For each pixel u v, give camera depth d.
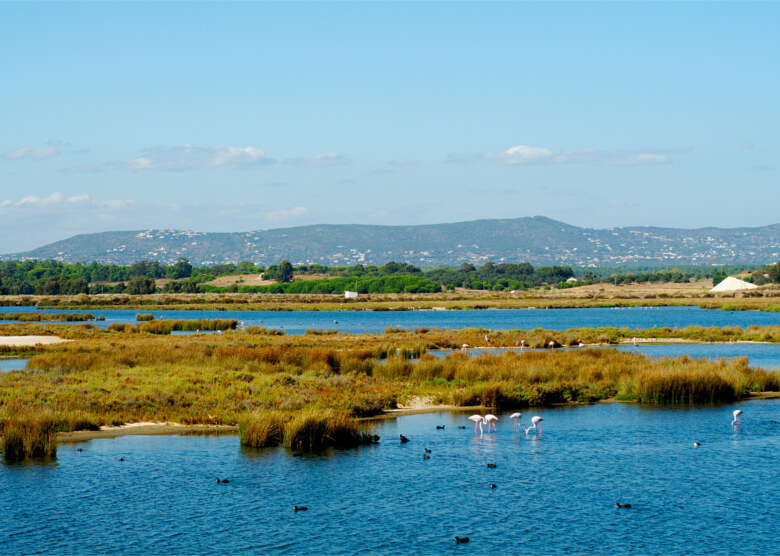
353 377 57.66
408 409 49.59
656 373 54.94
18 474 33.09
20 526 27.27
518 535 26.75
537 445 39.22
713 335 106.50
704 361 64.50
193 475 33.22
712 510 29.28
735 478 33.34
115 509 29.02
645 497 30.66
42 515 28.34
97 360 63.38
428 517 28.47
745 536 26.73
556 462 35.84
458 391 51.50
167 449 37.47
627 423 44.88
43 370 57.22
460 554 25.11
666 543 26.06
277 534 26.78
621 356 68.81
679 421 45.44
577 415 47.66
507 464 35.41
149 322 131.62
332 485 32.06
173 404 46.56
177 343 82.75
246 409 45.31
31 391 46.97
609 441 40.12
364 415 47.41
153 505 29.48
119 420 42.84
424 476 33.44
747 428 43.38
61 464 34.66
